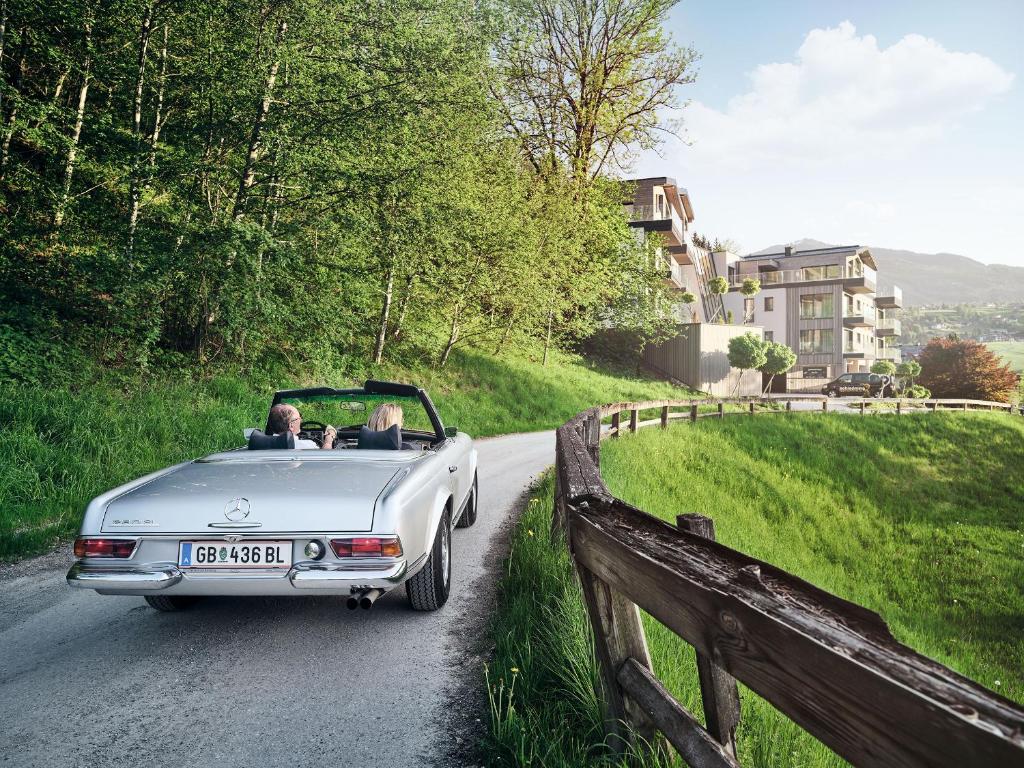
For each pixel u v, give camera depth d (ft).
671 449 55.72
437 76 42.57
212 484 10.96
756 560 5.16
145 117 43.62
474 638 12.02
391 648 11.60
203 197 43.29
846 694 3.50
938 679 3.11
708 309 179.52
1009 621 43.50
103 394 32.78
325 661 11.07
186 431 31.55
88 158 39.60
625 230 112.88
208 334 44.47
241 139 42.91
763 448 68.44
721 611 4.77
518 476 33.45
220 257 39.55
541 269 81.10
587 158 108.06
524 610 12.49
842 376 142.51
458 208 50.37
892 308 230.68
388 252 48.01
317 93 41.81
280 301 41.91
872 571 49.52
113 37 40.91
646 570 6.00
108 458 26.48
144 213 41.19
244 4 38.42
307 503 10.22
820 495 60.54
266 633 12.34
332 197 44.78
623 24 99.86
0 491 21.33
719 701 5.40
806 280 188.44
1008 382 167.02
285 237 43.14
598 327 110.42
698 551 5.77
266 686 10.17
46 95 42.63
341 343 48.26
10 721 9.12
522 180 82.84
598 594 7.54
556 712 8.94
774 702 4.17
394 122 42.96
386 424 15.49
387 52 40.91
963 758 2.77
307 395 17.25
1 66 38.55
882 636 3.73
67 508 21.67
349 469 11.89
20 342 33.14
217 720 9.14
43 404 28.04
